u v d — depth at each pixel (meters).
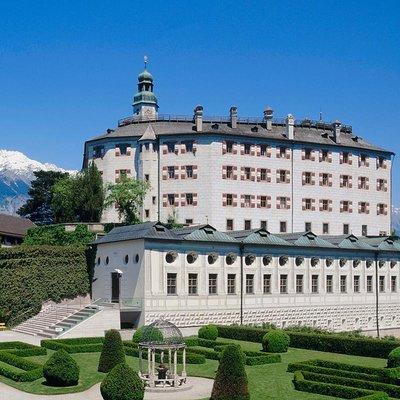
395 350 48.25
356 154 114.56
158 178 104.38
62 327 68.12
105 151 109.56
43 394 40.50
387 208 118.19
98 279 80.62
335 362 49.03
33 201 142.38
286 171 107.12
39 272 79.31
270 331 61.62
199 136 102.50
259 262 79.19
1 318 76.75
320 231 109.38
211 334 66.94
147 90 135.38
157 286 70.75
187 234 74.62
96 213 103.44
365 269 89.94
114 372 36.66
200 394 41.53
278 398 40.25
